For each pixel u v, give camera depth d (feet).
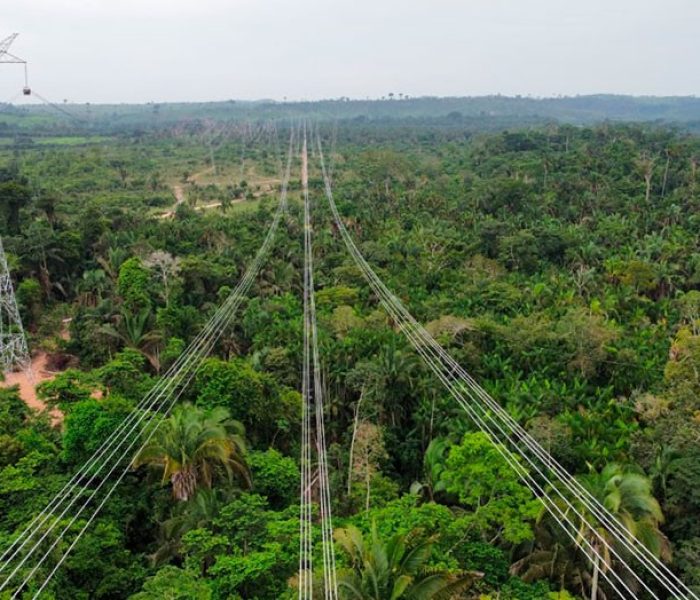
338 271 245.24
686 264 247.50
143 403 133.80
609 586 95.61
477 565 91.66
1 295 195.93
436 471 121.70
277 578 85.56
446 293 232.32
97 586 89.56
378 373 149.07
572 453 123.03
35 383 183.42
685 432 119.85
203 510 98.94
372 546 74.23
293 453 139.23
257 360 165.27
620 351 174.81
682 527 107.55
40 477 106.32
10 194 267.59
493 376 170.50
